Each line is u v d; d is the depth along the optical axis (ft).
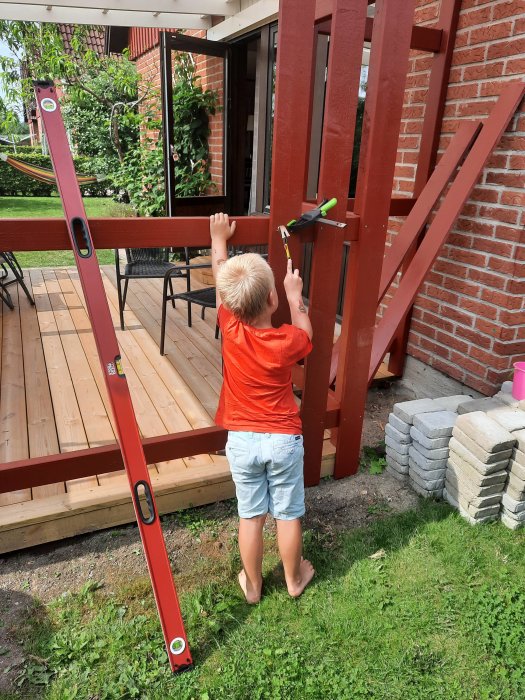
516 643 6.29
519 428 8.04
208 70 21.13
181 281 19.35
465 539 7.91
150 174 25.46
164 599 5.87
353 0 6.51
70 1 15.29
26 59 31.89
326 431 10.10
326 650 6.21
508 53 9.32
